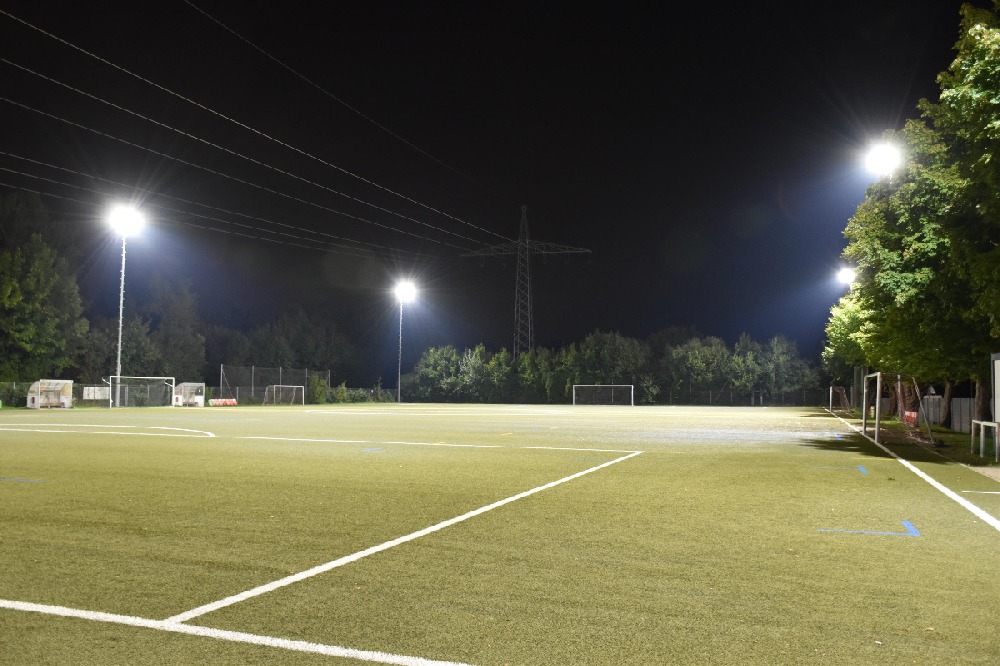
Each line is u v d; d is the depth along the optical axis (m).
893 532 8.48
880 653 4.70
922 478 13.58
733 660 4.57
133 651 4.68
